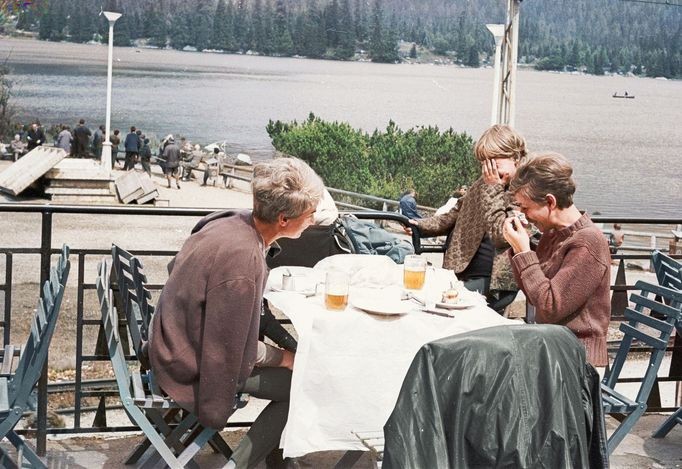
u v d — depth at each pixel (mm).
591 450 2461
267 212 3148
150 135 59031
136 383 3266
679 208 60156
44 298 3215
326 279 3324
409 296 3641
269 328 3461
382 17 65000
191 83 62250
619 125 64250
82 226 22828
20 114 57375
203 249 3096
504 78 13922
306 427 3223
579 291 3414
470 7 66062
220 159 36531
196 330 3094
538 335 2365
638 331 3734
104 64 60719
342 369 3230
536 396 2324
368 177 45188
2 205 3721
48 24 59219
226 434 4273
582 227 3531
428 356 2311
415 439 2262
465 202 4523
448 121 62781
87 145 42250
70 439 4051
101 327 3996
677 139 63438
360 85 64688
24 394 3004
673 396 7914
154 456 3471
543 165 3541
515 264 3514
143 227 23500
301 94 63531
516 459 2277
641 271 20547
